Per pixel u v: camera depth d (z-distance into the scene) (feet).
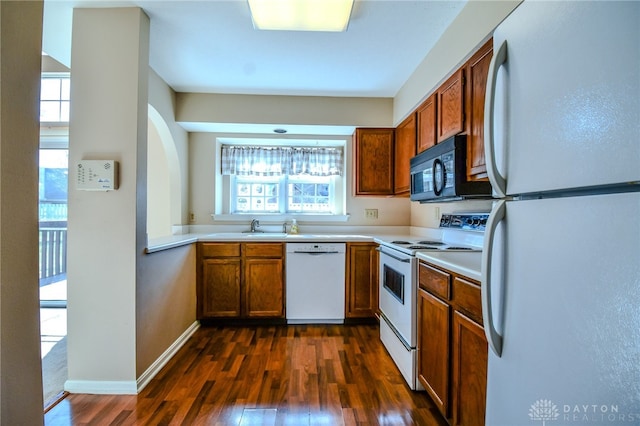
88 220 5.93
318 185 12.12
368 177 10.31
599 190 1.94
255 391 5.98
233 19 6.15
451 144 6.03
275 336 8.76
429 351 5.53
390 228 11.50
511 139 2.72
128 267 5.94
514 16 2.73
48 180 10.77
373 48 7.17
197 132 11.05
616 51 1.80
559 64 2.20
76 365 5.97
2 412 2.23
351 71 8.37
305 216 11.44
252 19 5.98
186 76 8.71
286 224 11.43
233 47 7.14
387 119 10.28
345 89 9.62
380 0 5.52
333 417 5.24
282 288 9.62
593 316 1.93
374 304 9.68
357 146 10.34
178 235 9.93
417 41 6.89
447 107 6.73
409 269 6.26
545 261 2.30
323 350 7.83
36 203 2.50
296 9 5.64
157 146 10.71
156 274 6.81
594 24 1.94
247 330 9.25
